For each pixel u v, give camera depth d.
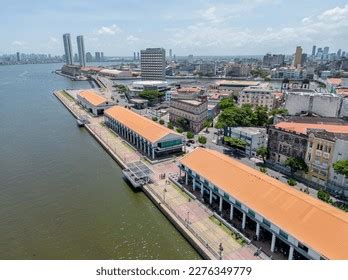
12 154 107.88
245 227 61.59
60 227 63.53
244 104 167.25
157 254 56.03
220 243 54.97
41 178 87.94
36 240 59.06
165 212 68.62
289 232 49.47
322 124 100.25
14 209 70.12
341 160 73.56
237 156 103.31
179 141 105.31
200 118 137.38
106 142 119.88
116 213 69.81
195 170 74.44
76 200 75.31
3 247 56.88
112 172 93.81
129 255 55.44
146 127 113.12
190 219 64.94
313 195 75.31
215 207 69.31
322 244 45.78
